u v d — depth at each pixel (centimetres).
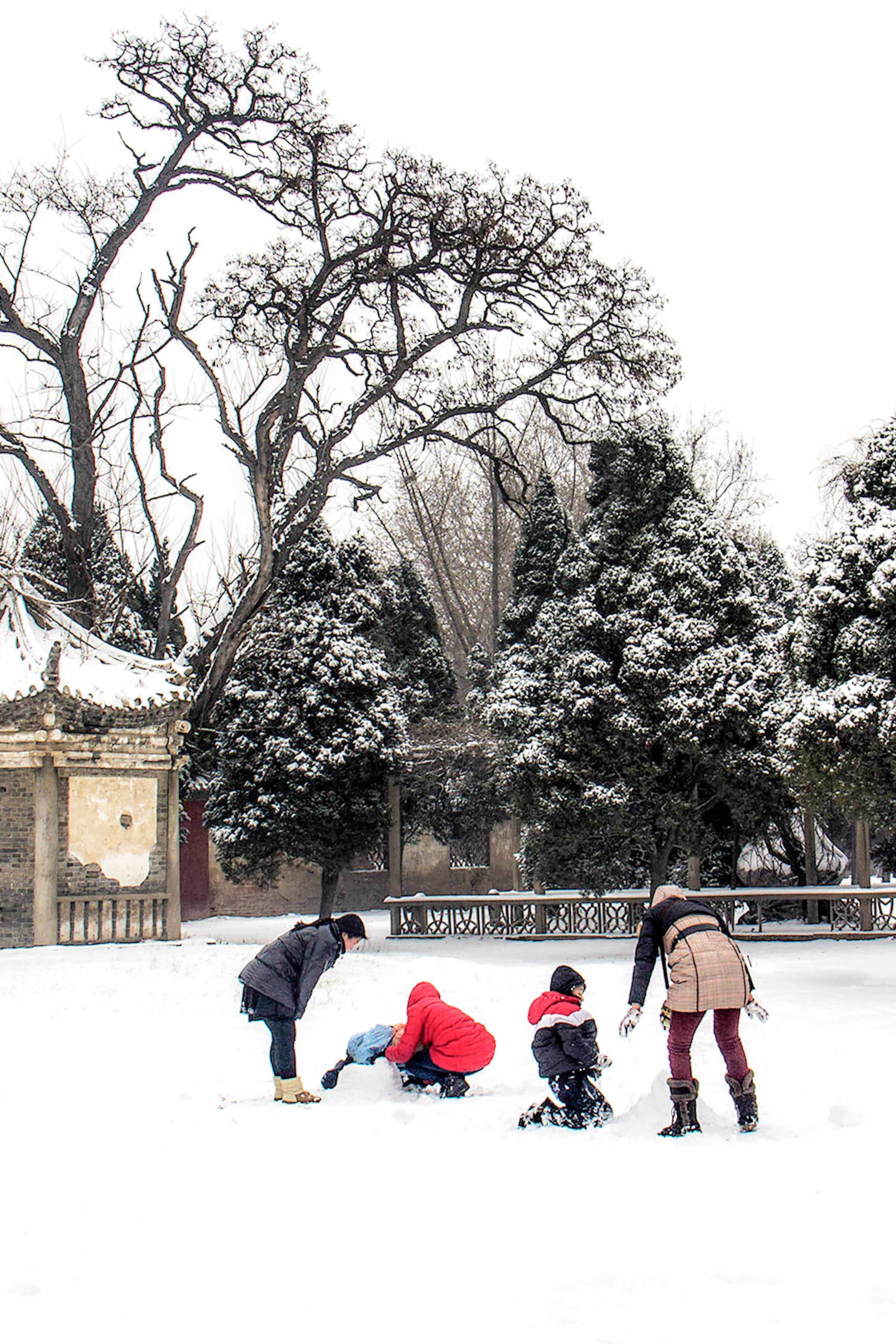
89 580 2989
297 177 3003
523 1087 1039
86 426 2988
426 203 2986
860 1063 1071
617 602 2775
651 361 3183
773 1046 1191
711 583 2720
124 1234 607
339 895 4109
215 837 3441
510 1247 580
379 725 3366
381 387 3108
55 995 1599
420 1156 766
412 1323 489
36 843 2272
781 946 2686
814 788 1842
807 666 1830
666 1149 773
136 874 2389
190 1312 504
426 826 3622
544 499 3700
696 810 2720
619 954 2653
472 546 5178
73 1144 806
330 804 3334
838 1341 466
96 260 3016
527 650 3559
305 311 3064
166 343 3173
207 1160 759
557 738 2700
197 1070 1106
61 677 2330
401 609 4147
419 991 1039
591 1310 501
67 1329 488
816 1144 753
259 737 3412
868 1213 608
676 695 2619
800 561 1862
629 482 2850
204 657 3177
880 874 3528
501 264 3106
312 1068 1130
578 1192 669
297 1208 649
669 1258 560
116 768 2372
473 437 3388
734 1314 495
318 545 3506
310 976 988
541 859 2783
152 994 1608
